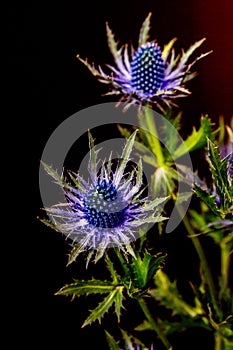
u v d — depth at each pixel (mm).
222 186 491
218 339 530
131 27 615
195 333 592
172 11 606
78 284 495
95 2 618
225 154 522
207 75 605
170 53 605
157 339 594
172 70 573
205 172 565
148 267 491
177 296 542
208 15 602
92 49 624
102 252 485
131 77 546
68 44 625
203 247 590
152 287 548
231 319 511
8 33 623
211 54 603
